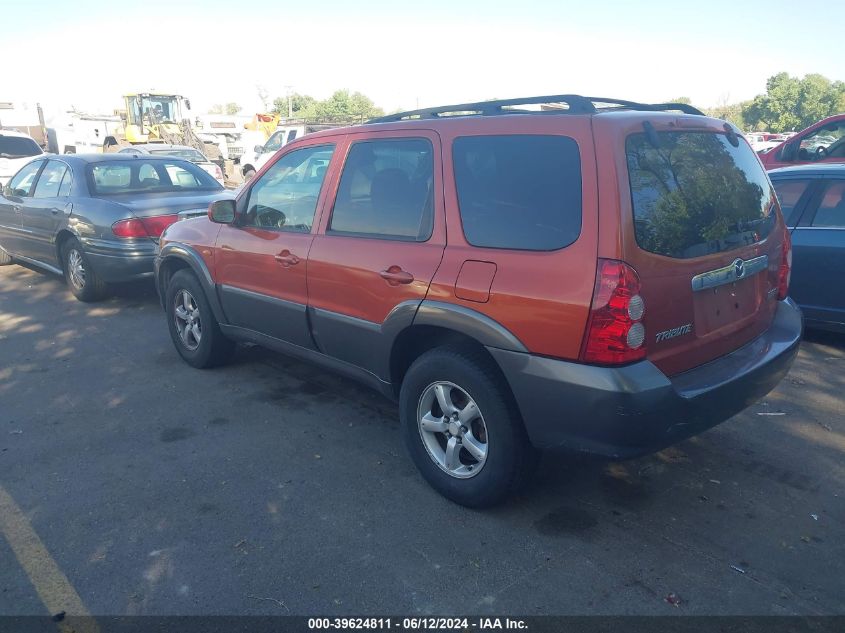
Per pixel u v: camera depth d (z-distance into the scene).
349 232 4.06
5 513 3.58
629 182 2.97
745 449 4.21
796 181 6.06
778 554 3.19
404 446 4.31
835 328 5.84
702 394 3.09
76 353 6.18
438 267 3.45
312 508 3.60
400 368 3.95
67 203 7.78
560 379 2.99
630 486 3.79
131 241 7.21
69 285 8.14
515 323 3.11
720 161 3.54
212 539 3.34
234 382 5.41
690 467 4.00
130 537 3.36
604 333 2.87
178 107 28.64
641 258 2.92
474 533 3.37
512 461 3.32
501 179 3.31
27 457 4.19
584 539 3.31
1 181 17.28
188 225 5.55
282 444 4.34
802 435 4.39
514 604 2.87
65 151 28.41
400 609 2.85
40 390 5.29
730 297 3.46
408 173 3.76
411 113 4.03
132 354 6.13
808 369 5.54
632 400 2.87
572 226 3.01
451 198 3.50
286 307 4.50
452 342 3.58
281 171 4.65
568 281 2.96
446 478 3.62
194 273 5.49
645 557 3.17
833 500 3.64
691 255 3.15
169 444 4.35
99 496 3.74
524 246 3.16
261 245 4.65
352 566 3.12
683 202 3.19
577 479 3.87
